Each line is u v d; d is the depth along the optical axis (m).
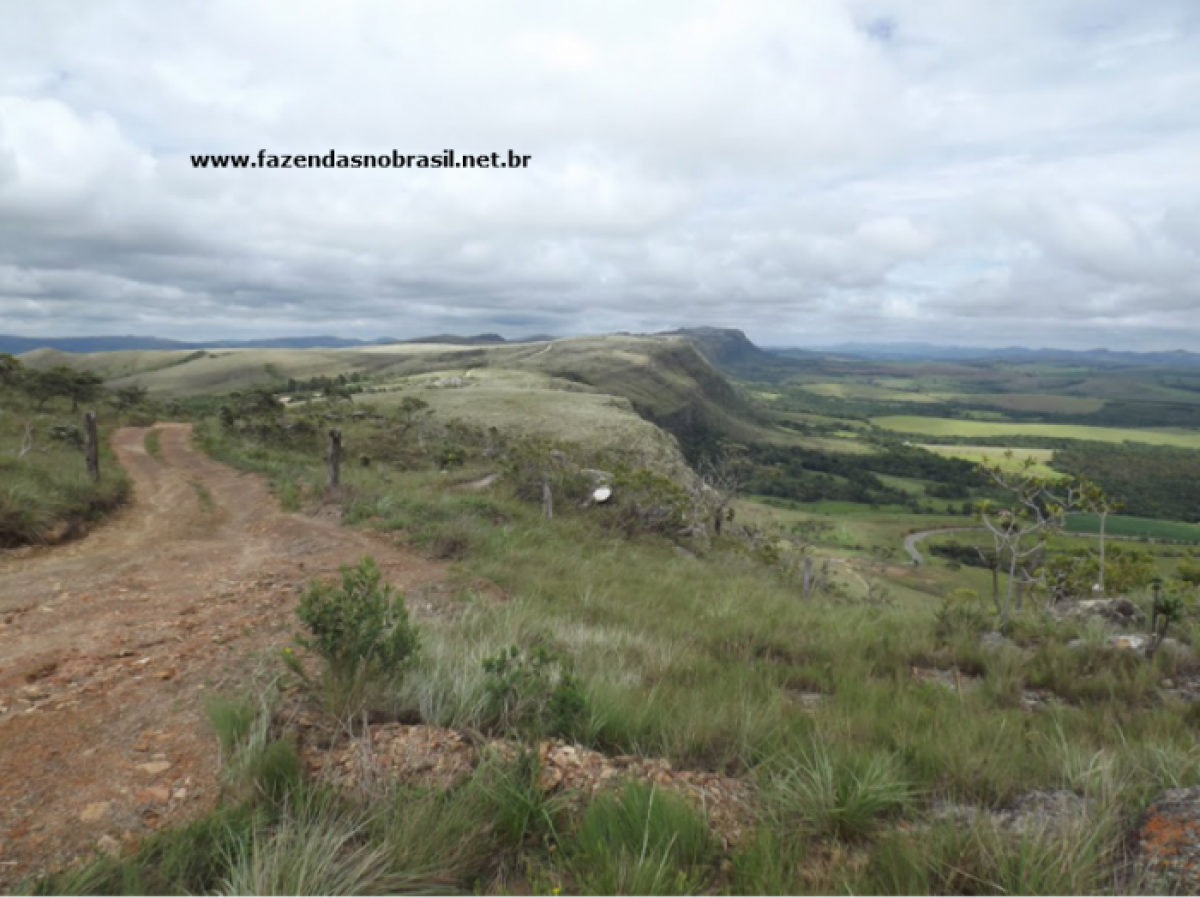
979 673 6.95
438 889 2.66
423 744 3.73
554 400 111.06
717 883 2.78
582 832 2.97
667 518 22.94
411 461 36.47
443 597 8.06
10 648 5.38
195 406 91.81
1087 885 2.64
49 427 24.92
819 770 3.52
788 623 8.56
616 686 4.83
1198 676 6.43
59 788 3.29
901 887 2.67
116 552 9.77
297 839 2.68
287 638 5.74
